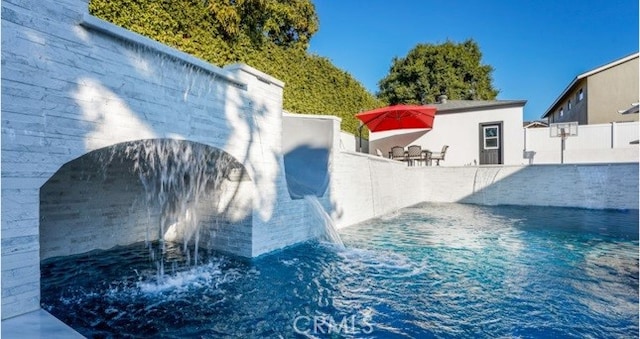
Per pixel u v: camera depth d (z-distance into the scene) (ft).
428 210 42.14
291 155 30.81
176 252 20.59
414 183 49.49
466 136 55.36
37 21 10.22
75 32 11.17
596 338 10.57
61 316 11.92
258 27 32.50
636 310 12.54
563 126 52.21
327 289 14.73
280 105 21.45
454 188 50.37
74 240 19.13
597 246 22.50
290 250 21.58
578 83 71.26
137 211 22.43
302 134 31.01
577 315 12.15
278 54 34.76
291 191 24.41
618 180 40.96
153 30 22.04
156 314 12.20
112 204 21.01
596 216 36.09
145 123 13.33
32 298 10.32
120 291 14.42
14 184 9.82
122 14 20.34
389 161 40.83
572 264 18.33
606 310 12.55
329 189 27.50
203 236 21.52
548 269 17.49
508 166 46.78
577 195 42.96
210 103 16.34
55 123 10.67
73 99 11.11
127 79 12.73
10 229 9.80
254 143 19.29
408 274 16.80
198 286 15.08
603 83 64.34
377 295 14.08
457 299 13.64
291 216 22.57
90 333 10.71
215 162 18.99
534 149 55.62
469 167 49.39
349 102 50.14
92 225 19.99
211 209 21.11
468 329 11.18
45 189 17.79
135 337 10.49
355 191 32.09
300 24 46.47
